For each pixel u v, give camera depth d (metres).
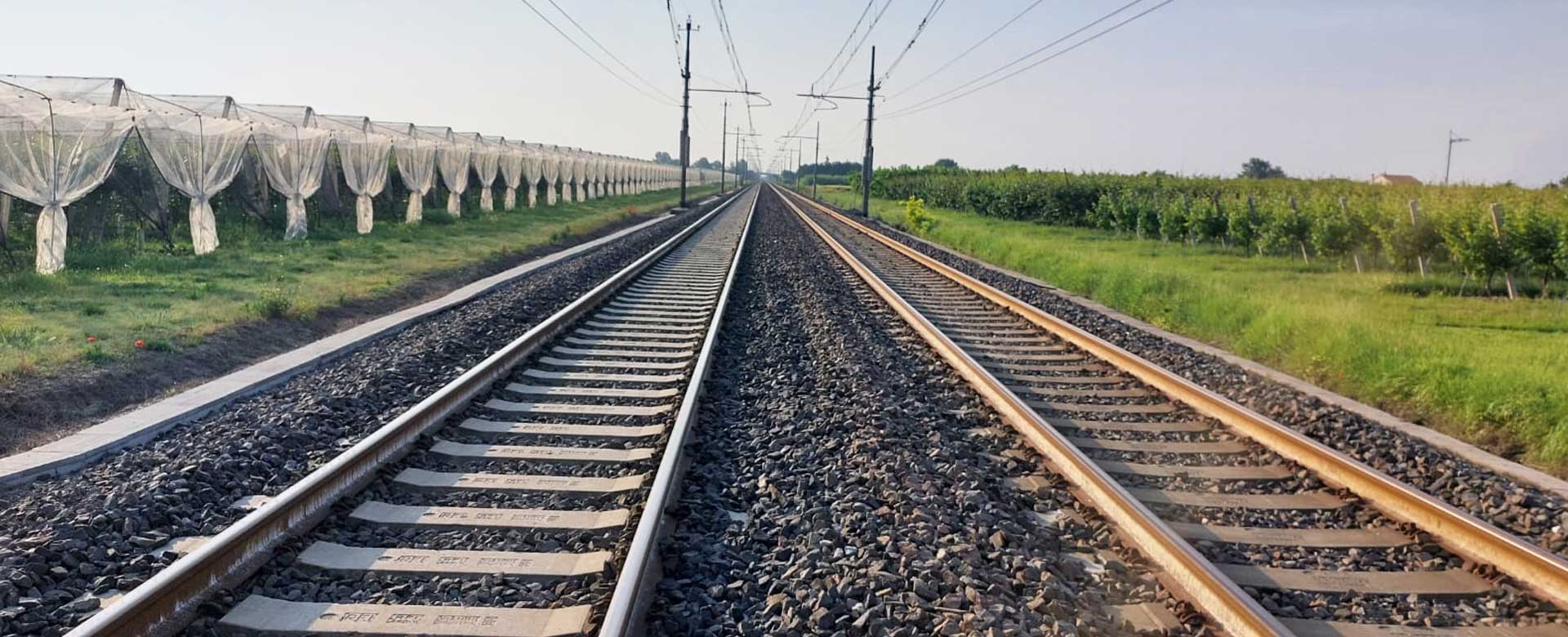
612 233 36.09
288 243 22.05
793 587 4.96
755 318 14.56
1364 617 5.02
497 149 40.44
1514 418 8.93
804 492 6.48
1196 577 4.99
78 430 7.74
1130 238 36.56
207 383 9.29
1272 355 12.89
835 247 29.20
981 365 10.90
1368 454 8.10
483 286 17.64
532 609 4.59
